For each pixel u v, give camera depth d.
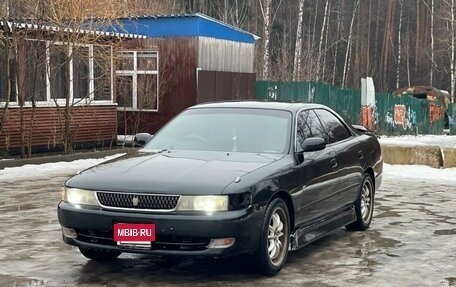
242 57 22.47
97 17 16.91
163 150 7.09
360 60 59.72
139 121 20.73
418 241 7.89
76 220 6.02
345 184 7.81
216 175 6.02
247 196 5.86
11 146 16.16
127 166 6.43
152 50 20.86
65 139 16.56
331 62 61.12
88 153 16.44
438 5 63.78
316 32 61.50
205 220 5.66
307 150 6.84
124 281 6.09
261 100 8.00
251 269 6.21
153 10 28.86
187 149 7.06
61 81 17.44
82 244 6.09
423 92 36.66
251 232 5.87
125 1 21.08
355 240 7.95
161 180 5.94
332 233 8.37
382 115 29.89
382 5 66.50
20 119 15.59
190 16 20.36
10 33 15.38
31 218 9.08
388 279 6.22
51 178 13.05
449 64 58.34
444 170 15.11
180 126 7.51
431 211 9.95
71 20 16.12
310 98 25.19
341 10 58.84
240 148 6.95
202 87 20.52
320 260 6.94
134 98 20.95
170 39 20.67
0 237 7.91
